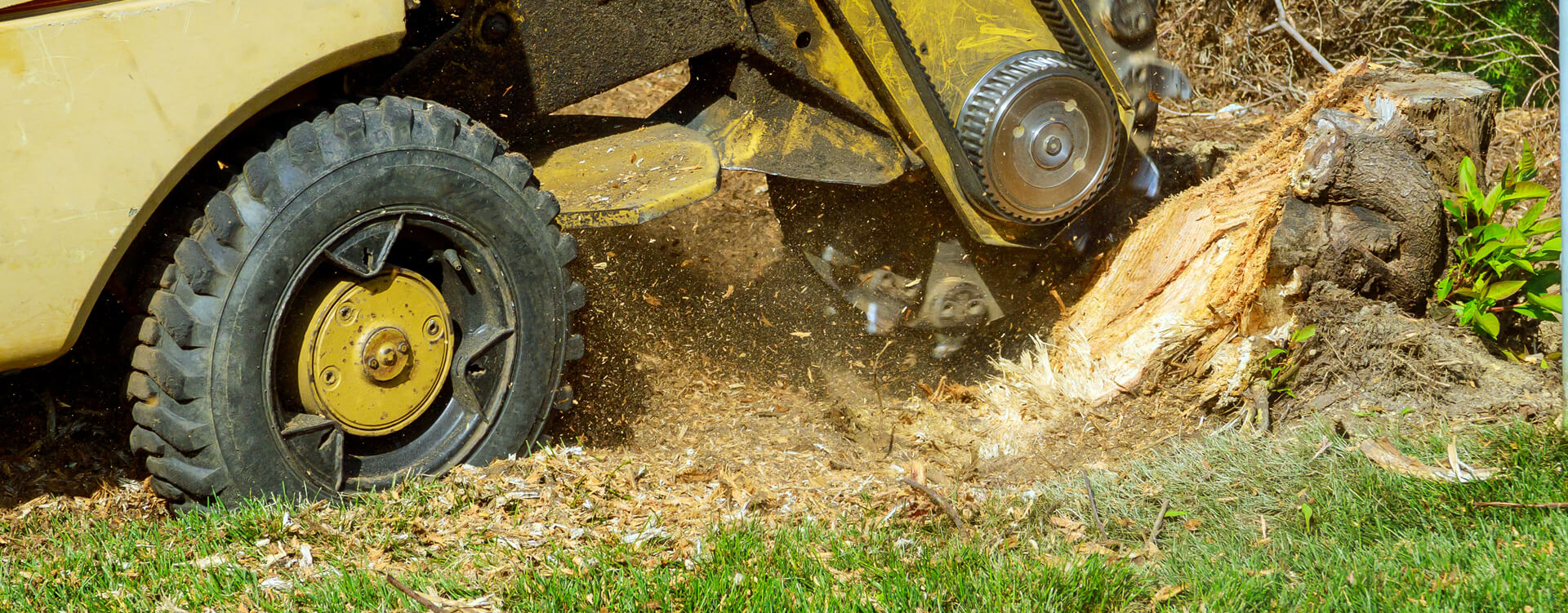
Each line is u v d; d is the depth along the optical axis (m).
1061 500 3.58
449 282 3.56
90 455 3.58
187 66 2.83
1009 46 4.39
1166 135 7.72
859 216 4.93
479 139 3.45
